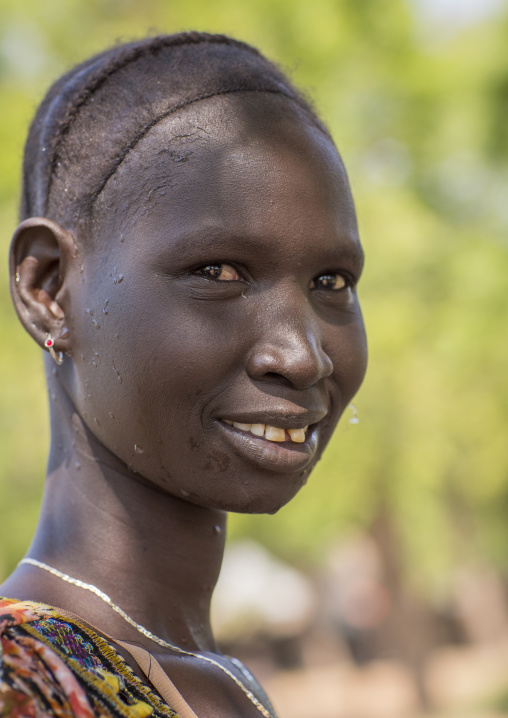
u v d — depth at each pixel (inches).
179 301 60.8
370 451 457.4
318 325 65.4
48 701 49.3
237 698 64.4
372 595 679.1
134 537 66.1
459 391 462.9
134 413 61.8
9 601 55.2
